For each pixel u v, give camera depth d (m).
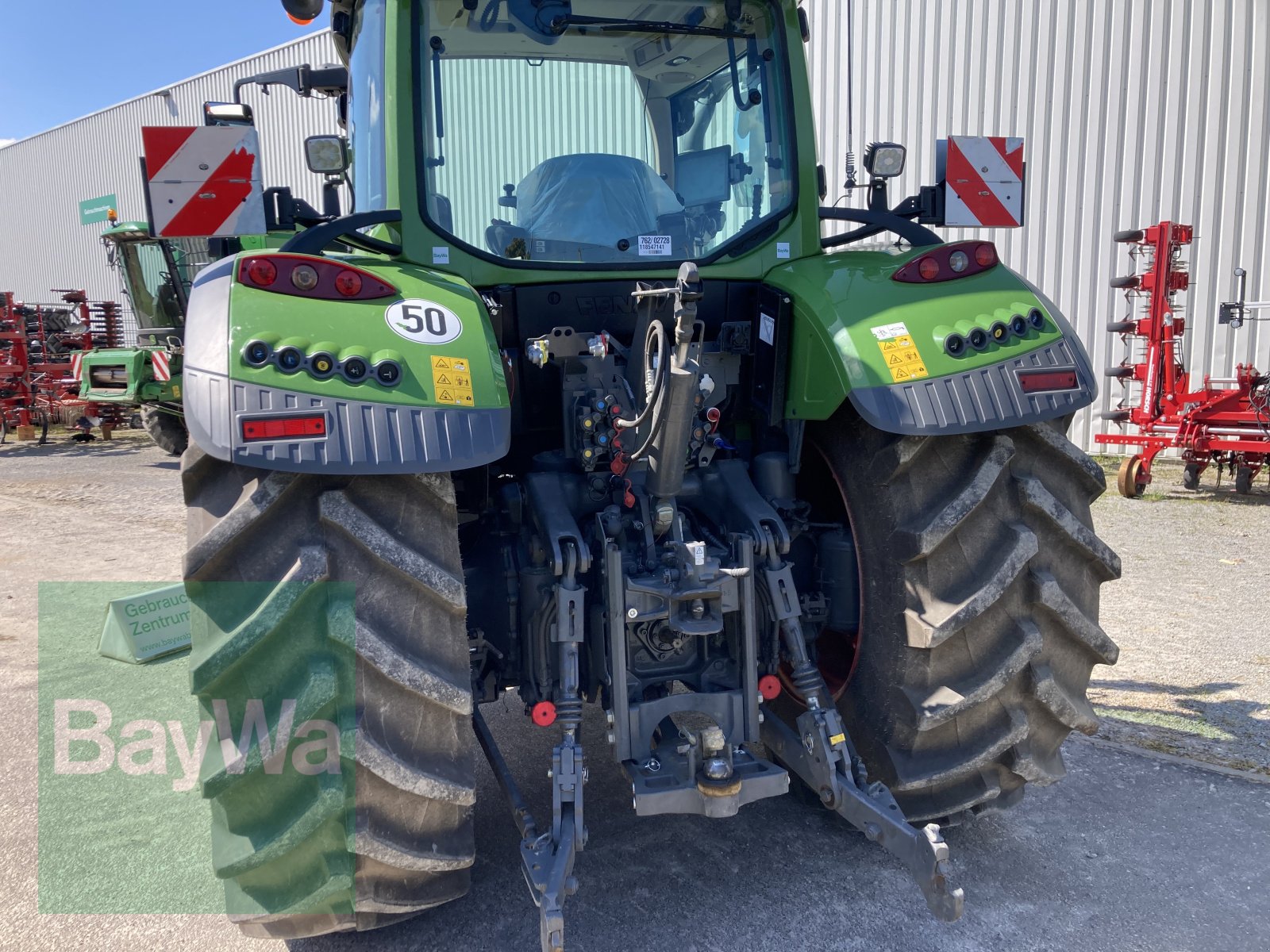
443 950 2.23
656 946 2.20
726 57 2.72
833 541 2.53
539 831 2.19
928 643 2.17
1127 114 9.50
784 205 2.74
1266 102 8.98
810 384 2.40
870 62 10.65
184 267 10.78
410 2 2.42
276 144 17.92
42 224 25.98
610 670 2.22
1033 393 2.21
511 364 2.37
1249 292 9.26
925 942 2.20
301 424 1.80
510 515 2.43
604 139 2.62
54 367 14.09
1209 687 3.75
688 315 1.95
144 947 2.27
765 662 2.46
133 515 8.05
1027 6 9.77
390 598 1.89
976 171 2.91
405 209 2.42
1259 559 5.82
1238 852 2.55
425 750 1.94
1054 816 2.75
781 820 2.77
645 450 2.17
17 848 2.71
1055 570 2.29
